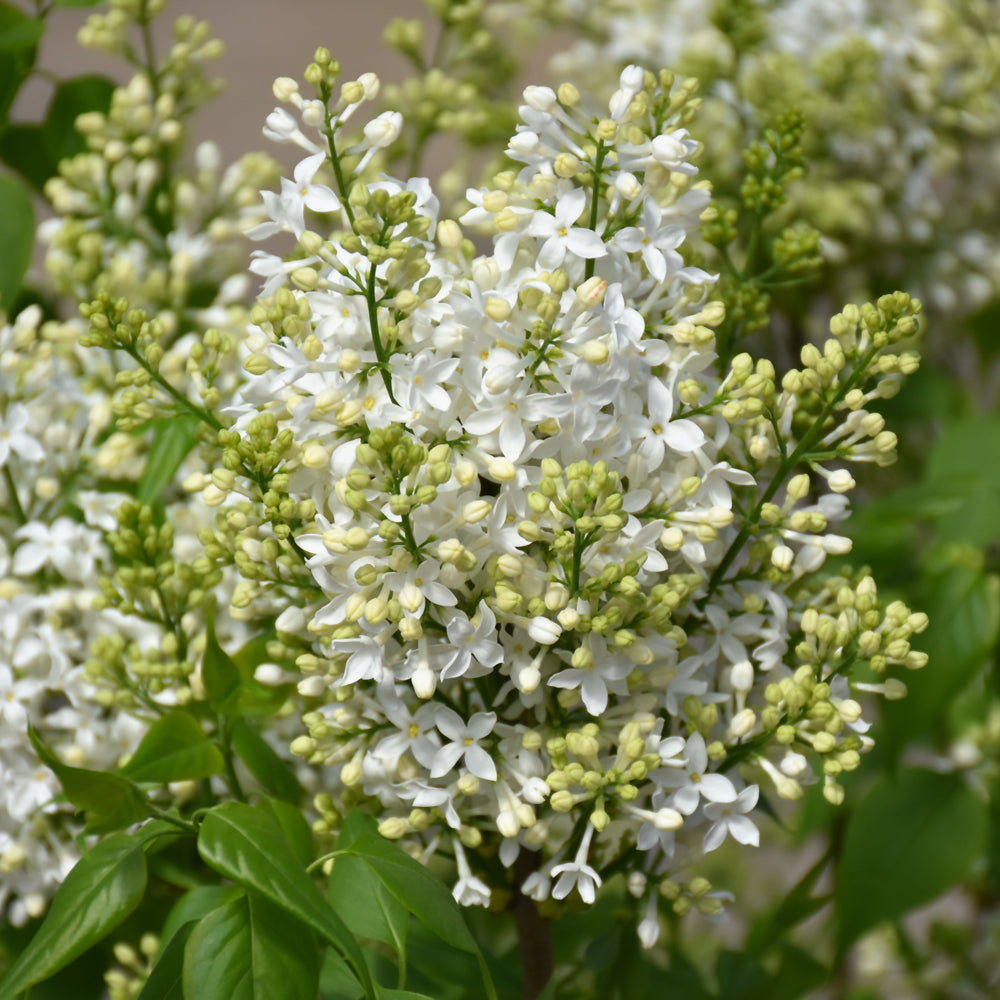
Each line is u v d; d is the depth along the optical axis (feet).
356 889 2.52
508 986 2.75
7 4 3.04
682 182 2.58
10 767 2.72
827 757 2.55
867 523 3.07
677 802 2.52
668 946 3.15
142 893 2.49
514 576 2.50
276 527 2.51
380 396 2.52
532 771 2.54
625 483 2.56
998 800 3.20
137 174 3.04
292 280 2.60
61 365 2.85
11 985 2.45
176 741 2.62
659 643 2.53
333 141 2.57
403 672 2.51
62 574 2.81
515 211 2.53
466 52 3.27
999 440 3.20
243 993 2.45
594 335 2.51
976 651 2.93
